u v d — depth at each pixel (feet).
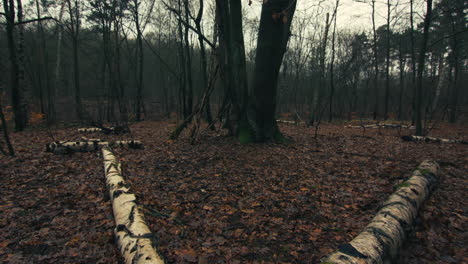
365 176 17.56
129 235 8.56
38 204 12.44
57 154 22.61
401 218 9.48
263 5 26.27
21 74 42.01
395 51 97.81
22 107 42.11
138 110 64.28
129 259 7.47
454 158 22.72
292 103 108.47
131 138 33.45
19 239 9.46
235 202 13.47
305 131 45.32
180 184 16.06
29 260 8.32
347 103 114.83
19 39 41.06
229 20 28.71
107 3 51.19
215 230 10.67
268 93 28.53
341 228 10.71
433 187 14.55
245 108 29.50
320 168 19.70
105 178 16.22
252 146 27.32
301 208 12.68
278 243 9.75
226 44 27.89
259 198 13.91
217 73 30.48
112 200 11.93
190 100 49.21
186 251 9.10
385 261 7.48
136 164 20.31
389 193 14.37
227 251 9.23
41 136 33.24
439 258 8.63
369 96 112.47
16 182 15.26
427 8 33.30
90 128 40.37
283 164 20.84
